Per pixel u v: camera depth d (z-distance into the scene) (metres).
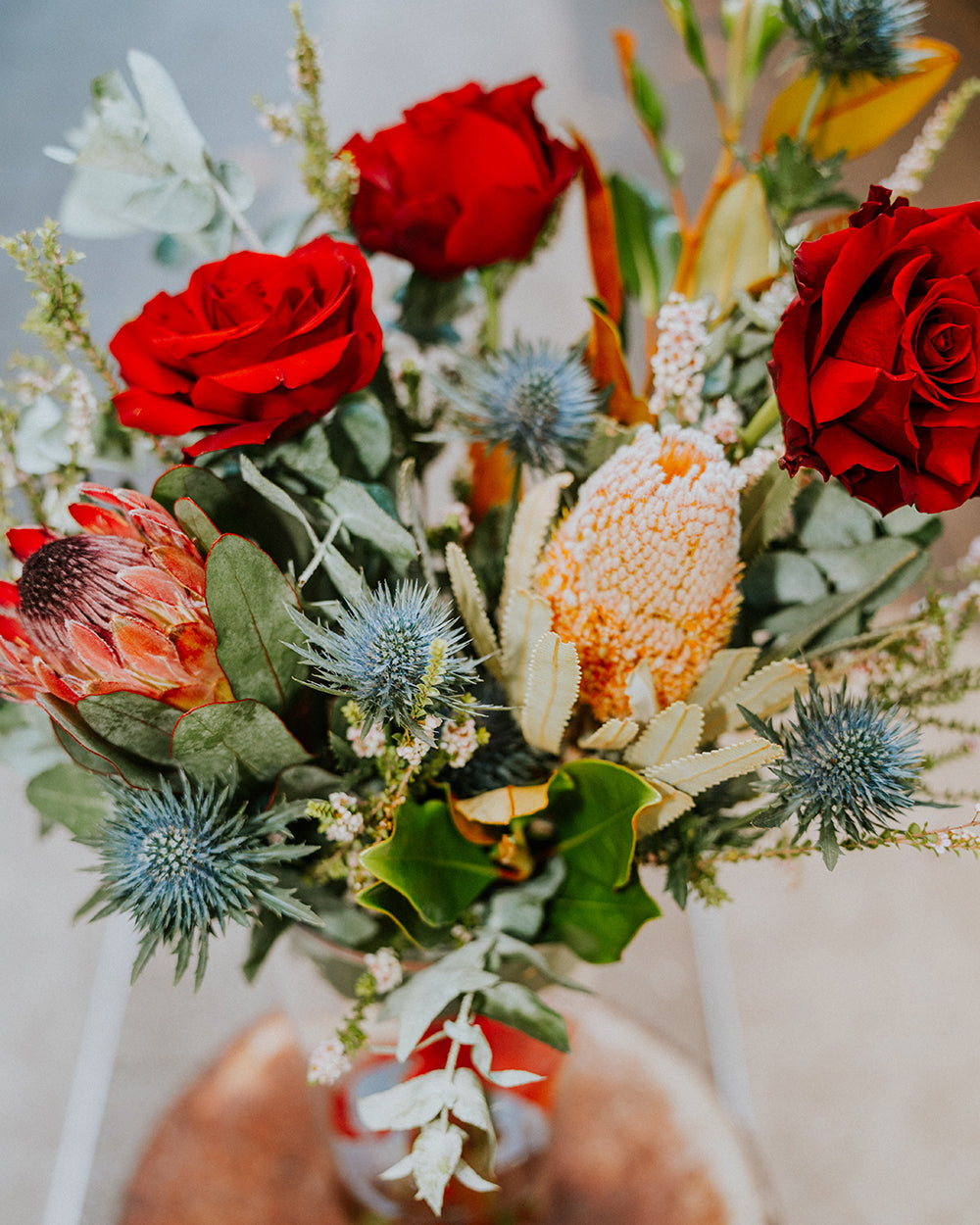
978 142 2.26
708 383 0.60
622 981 0.99
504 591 0.55
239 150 2.43
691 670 0.53
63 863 1.61
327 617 0.53
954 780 1.35
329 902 0.56
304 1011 0.67
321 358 0.50
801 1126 1.40
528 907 0.55
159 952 1.12
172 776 0.53
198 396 0.52
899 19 0.60
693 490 0.47
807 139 0.68
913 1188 1.36
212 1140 0.84
